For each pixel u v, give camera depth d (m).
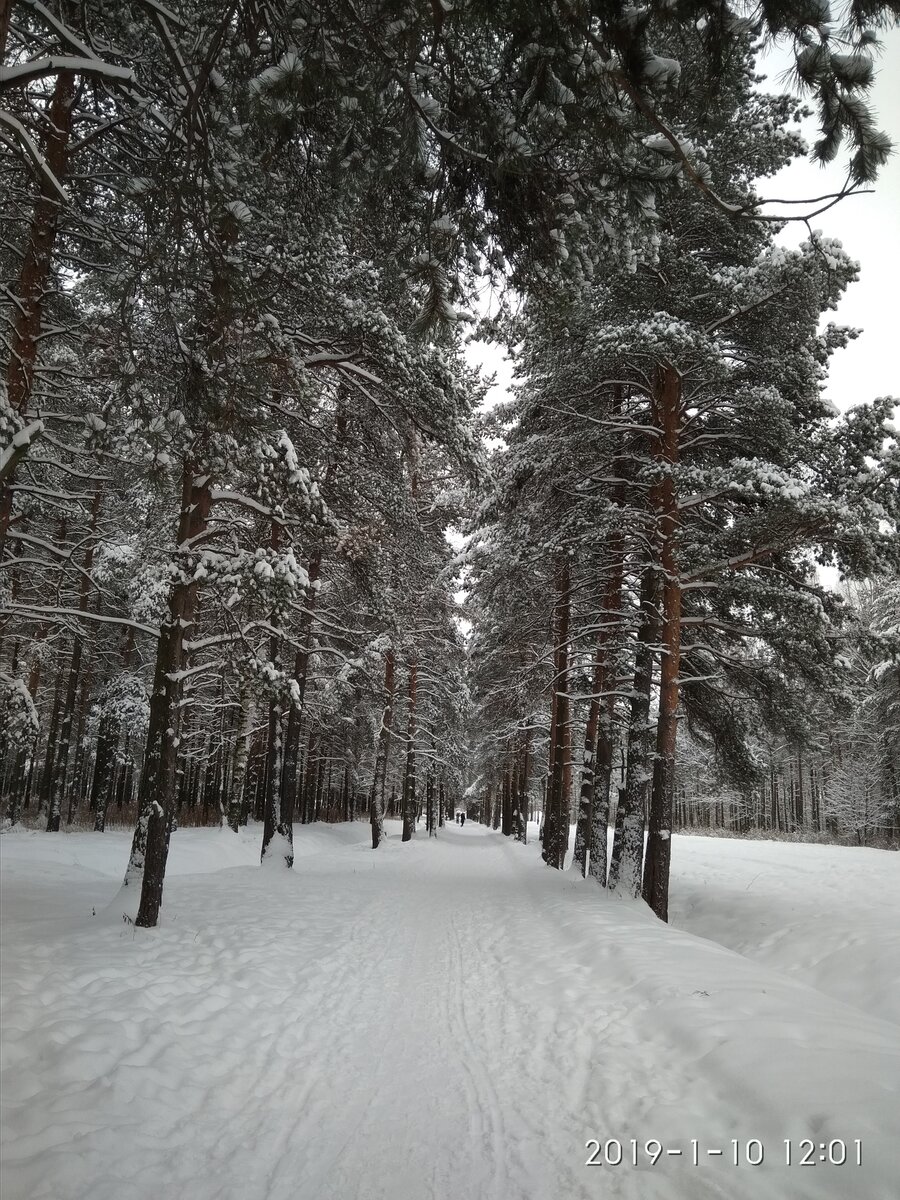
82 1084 3.86
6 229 7.82
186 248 4.93
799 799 46.72
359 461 12.73
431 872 16.67
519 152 3.58
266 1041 4.93
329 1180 3.20
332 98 3.79
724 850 21.55
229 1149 3.46
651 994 5.49
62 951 6.35
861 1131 2.94
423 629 24.83
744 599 11.25
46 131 6.96
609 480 12.09
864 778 33.72
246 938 7.77
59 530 17.47
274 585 7.90
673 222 10.11
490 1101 4.04
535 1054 4.77
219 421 6.06
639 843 11.18
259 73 3.87
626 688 13.11
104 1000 5.15
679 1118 3.49
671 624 10.65
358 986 6.55
